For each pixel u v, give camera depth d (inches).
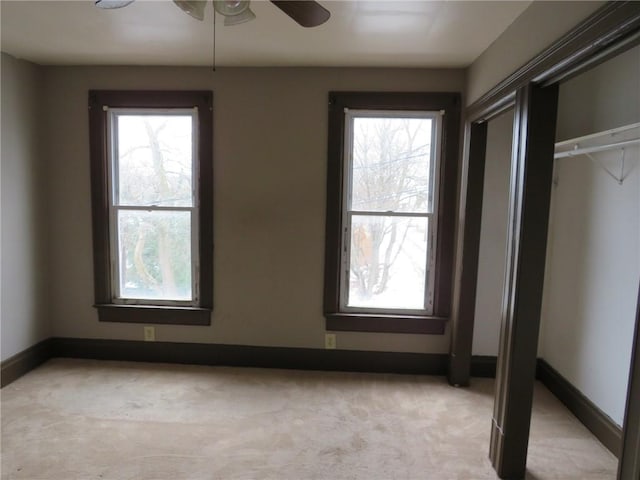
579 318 94.9
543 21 63.9
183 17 79.7
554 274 106.4
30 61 109.0
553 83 63.3
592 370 89.4
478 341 114.0
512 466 72.2
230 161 112.4
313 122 110.3
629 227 79.1
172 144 114.7
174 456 76.9
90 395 99.7
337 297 115.6
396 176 112.4
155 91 111.3
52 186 117.0
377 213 113.3
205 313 117.6
